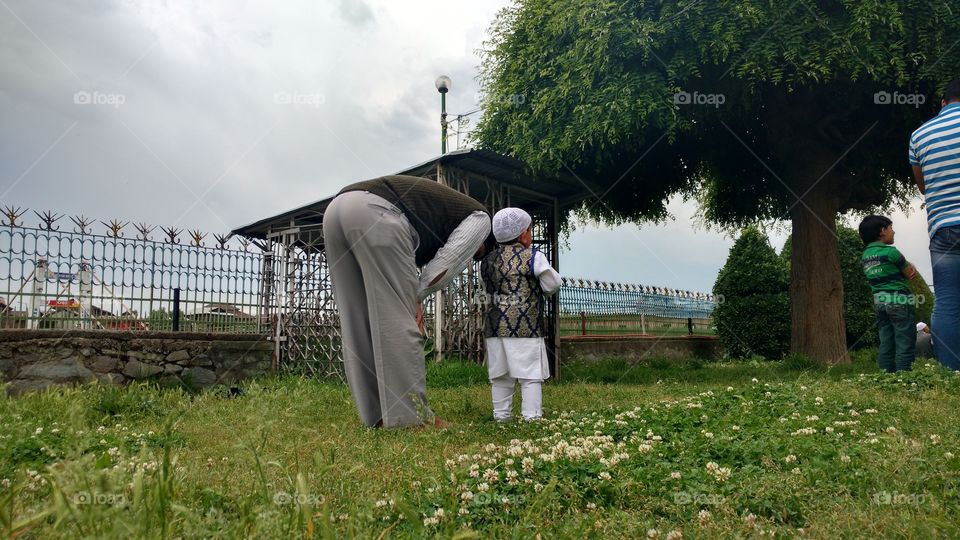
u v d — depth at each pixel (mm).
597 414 4516
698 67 8844
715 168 12016
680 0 8352
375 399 4410
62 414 4414
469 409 5312
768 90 9648
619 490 2266
